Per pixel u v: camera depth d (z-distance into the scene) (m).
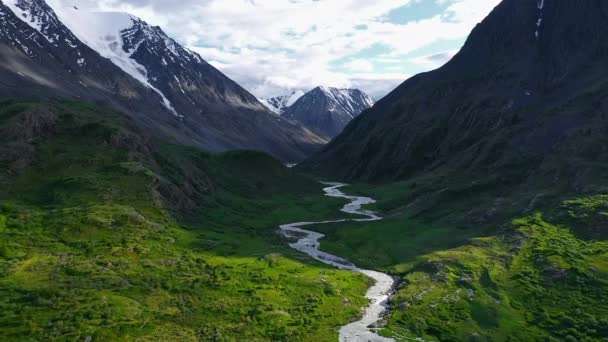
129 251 76.94
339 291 72.19
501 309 63.97
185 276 71.44
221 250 88.56
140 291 64.12
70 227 80.25
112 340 51.44
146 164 122.25
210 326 57.00
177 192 116.75
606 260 72.00
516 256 79.62
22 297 57.34
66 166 106.50
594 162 112.94
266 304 64.12
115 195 97.88
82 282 62.44
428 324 61.25
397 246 99.00
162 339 52.81
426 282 73.56
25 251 70.88
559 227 87.44
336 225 129.00
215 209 130.25
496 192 125.94
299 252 97.31
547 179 117.19
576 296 64.88
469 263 78.25
